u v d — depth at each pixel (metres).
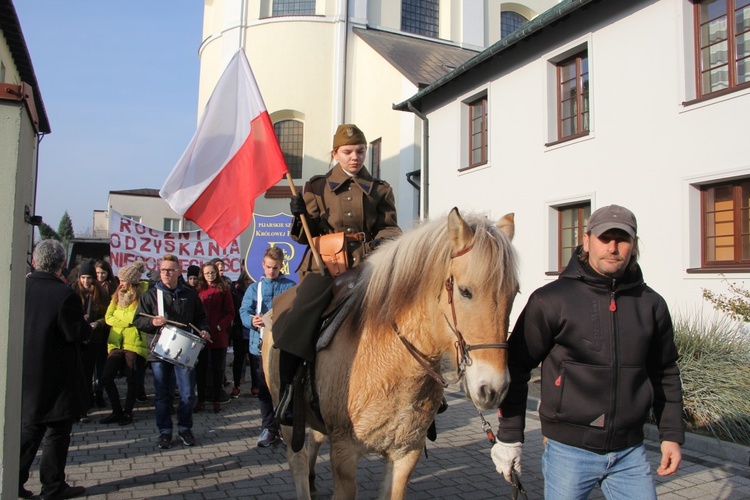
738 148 9.12
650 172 10.48
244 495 4.84
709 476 5.28
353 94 24.44
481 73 14.70
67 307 4.48
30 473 5.34
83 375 4.74
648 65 10.57
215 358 8.30
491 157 14.35
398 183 21.06
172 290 6.72
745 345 7.32
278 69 24.19
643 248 10.55
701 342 7.20
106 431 7.01
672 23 10.17
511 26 28.44
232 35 24.62
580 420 2.61
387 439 3.08
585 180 11.78
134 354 7.39
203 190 4.73
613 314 2.62
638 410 2.60
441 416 7.82
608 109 11.30
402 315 3.02
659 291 10.27
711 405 6.38
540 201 12.90
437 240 2.93
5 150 2.65
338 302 3.38
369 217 3.81
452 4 26.55
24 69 18.17
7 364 2.65
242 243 22.55
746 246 9.20
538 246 12.93
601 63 11.46
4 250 2.64
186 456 5.96
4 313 2.63
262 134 4.64
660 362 2.77
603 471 2.64
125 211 30.69
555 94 12.88
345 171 3.82
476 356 2.57
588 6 11.52
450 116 15.98
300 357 3.31
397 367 3.01
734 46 9.46
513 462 2.73
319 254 3.64
